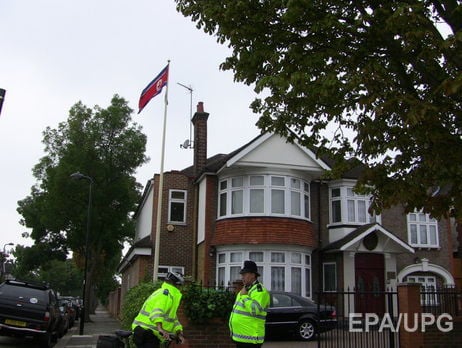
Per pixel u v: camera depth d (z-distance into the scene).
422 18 6.82
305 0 7.44
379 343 11.95
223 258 21.03
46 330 15.11
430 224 24.14
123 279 35.88
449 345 11.58
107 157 30.09
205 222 21.77
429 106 6.66
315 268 22.14
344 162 9.50
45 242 36.00
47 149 31.09
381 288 21.34
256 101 9.66
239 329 7.19
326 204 23.20
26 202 35.94
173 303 7.44
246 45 8.59
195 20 9.01
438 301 12.22
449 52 7.11
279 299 16.06
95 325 28.42
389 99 7.12
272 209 20.58
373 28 7.67
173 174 24.94
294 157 21.08
